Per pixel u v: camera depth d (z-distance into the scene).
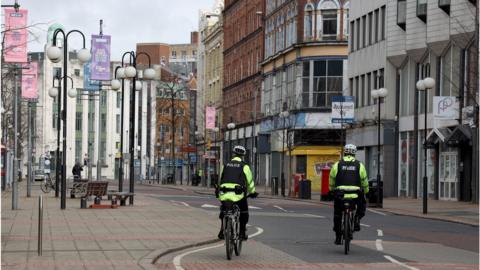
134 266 16.42
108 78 46.25
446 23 53.88
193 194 67.56
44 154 134.38
